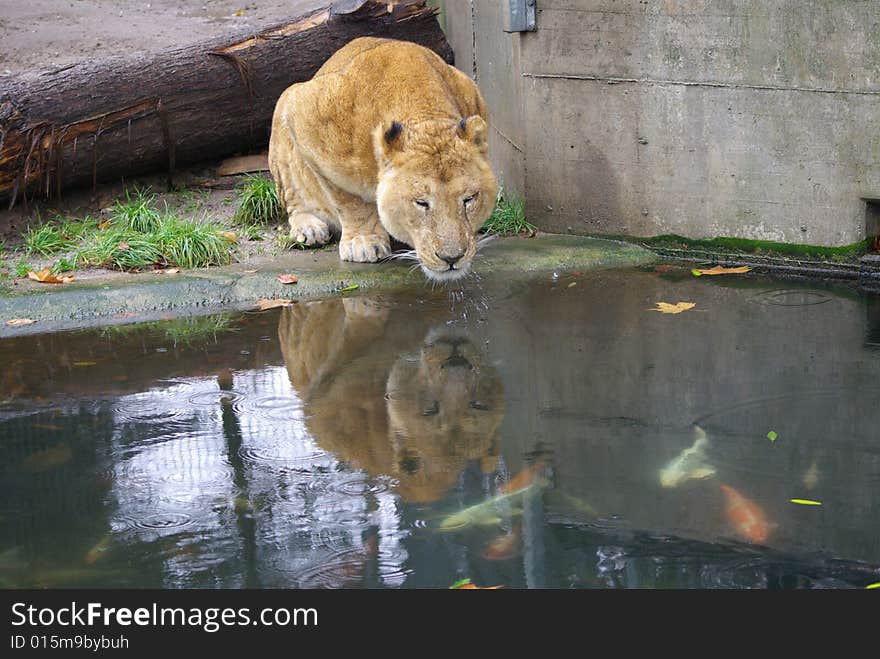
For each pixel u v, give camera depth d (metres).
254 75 8.62
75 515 3.99
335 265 7.12
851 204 6.77
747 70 6.88
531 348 5.61
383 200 6.35
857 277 6.83
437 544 3.71
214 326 6.25
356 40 7.45
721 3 6.83
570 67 7.46
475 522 3.84
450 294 6.64
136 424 4.81
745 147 7.02
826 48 6.58
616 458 4.30
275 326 6.18
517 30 7.52
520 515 3.87
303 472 4.28
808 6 6.56
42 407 5.04
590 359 5.42
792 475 4.12
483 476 4.19
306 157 6.95
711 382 5.06
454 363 5.43
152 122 8.31
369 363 5.48
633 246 7.53
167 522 3.92
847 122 6.64
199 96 8.46
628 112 7.35
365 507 3.98
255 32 8.77
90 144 8.08
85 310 6.49
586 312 6.21
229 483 4.21
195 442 4.61
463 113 6.96
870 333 5.71
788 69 6.74
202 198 8.53
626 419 4.67
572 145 7.63
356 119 6.59
